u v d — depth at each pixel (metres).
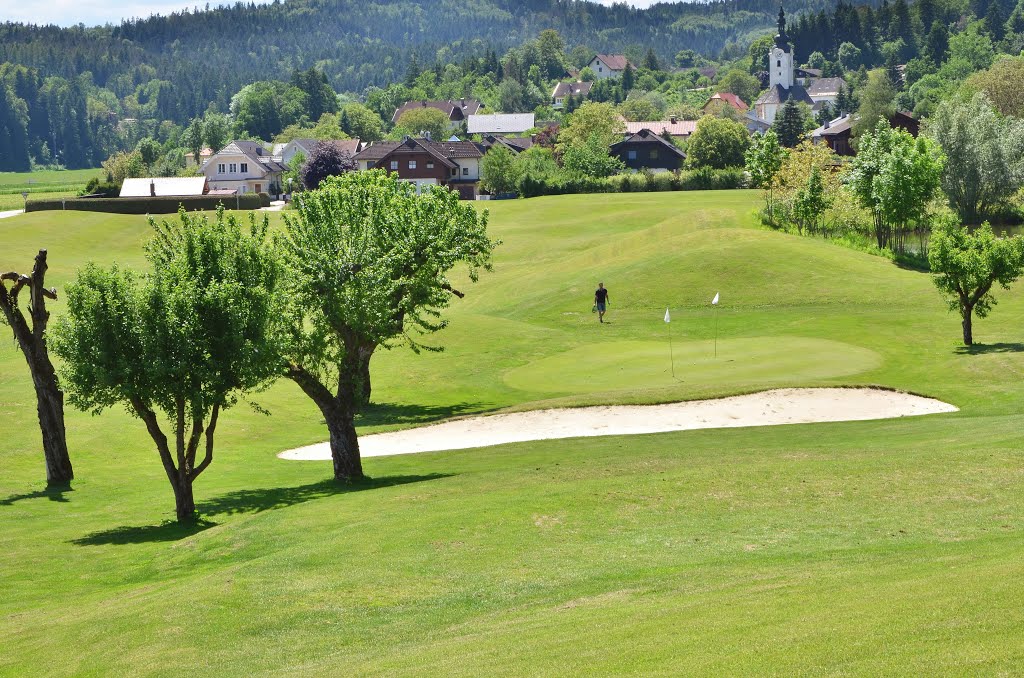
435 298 38.09
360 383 31.28
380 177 42.41
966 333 47.81
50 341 27.23
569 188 148.50
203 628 16.70
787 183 93.69
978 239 46.62
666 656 12.55
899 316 58.06
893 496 21.08
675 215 106.56
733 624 13.52
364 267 31.92
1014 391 36.56
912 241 87.38
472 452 32.28
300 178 187.88
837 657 11.42
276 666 15.09
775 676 11.18
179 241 28.89
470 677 12.93
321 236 32.06
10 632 18.05
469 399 43.47
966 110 106.81
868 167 82.31
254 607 17.50
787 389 37.59
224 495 29.70
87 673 15.47
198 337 27.28
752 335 55.72
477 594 17.45
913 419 32.69
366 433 38.00
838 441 28.39
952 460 23.22
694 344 50.31
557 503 22.28
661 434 32.16
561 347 53.53
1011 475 21.78
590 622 14.92
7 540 25.55
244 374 27.47
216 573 20.03
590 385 42.50
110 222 108.69
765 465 24.20
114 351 26.83
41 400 32.66
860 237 86.12
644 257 78.56
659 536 19.75
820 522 19.83
